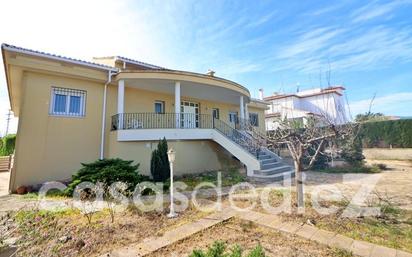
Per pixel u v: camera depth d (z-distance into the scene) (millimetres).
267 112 26516
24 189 7832
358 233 4047
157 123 12000
